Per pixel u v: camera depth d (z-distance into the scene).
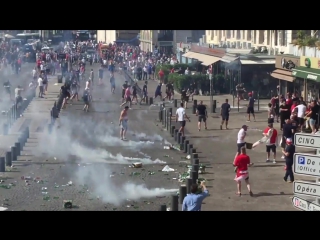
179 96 55.09
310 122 33.75
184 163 28.70
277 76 46.88
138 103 50.81
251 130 37.12
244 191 23.48
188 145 30.94
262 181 25.00
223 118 37.75
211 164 28.34
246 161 22.75
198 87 56.09
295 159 12.99
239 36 65.56
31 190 23.81
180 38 96.19
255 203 21.77
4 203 21.94
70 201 21.45
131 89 55.56
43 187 24.27
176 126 39.00
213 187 24.14
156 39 98.31
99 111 46.22
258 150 31.30
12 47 89.94
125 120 34.53
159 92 52.88
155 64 79.25
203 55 62.72
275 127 37.75
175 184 24.80
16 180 25.39
